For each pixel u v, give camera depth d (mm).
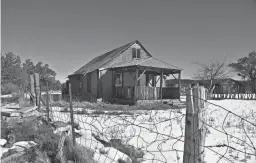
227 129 6531
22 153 3447
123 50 20125
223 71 27688
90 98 19344
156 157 4066
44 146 3834
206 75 28609
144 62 15945
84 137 4840
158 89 16297
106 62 18953
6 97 15148
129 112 10656
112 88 17797
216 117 8680
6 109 8812
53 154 3586
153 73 19609
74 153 3523
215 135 5766
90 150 3883
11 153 3451
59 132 4605
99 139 4828
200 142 2188
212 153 4250
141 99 15047
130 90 15477
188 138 2238
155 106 13258
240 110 11648
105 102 17000
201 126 2205
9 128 4543
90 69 20875
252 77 47969
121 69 16750
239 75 50656
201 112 2219
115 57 19578
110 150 4121
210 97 23344
